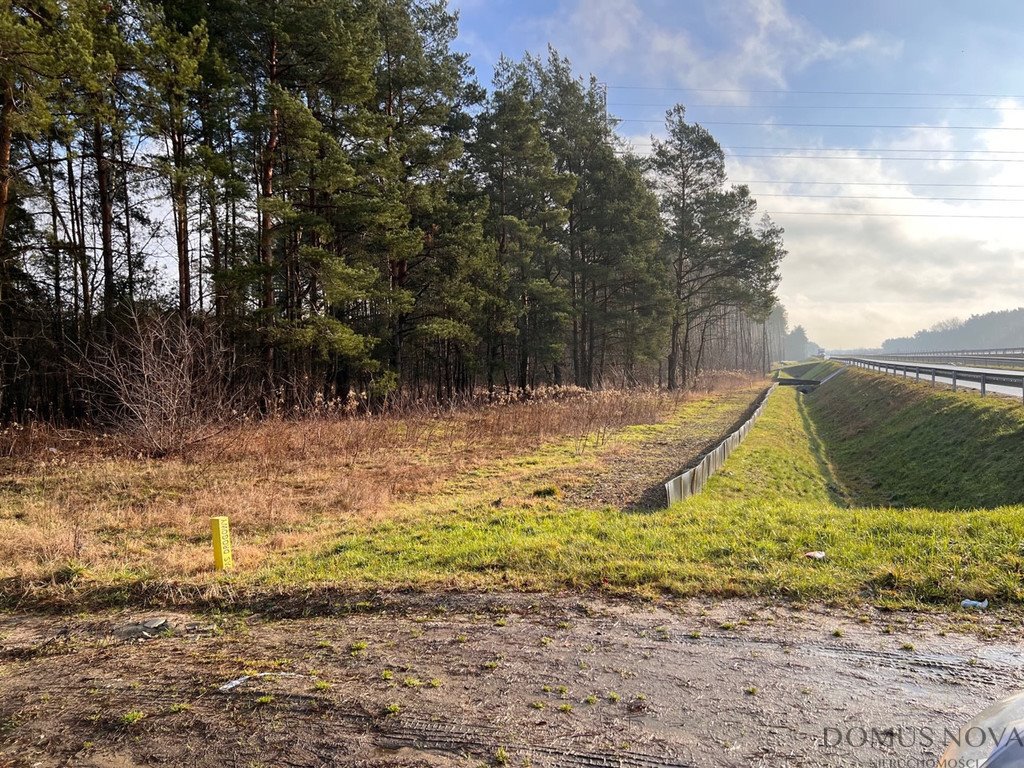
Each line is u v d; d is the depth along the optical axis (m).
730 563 6.01
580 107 33.44
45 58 11.04
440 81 24.73
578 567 6.05
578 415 20.92
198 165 16.28
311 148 17.94
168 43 15.06
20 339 17.89
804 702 3.45
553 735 3.19
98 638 5.11
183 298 17.67
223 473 12.20
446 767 2.94
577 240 34.09
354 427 16.77
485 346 33.81
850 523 7.11
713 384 46.94
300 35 18.38
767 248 38.03
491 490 11.18
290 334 18.36
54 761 3.17
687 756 2.95
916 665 3.87
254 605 5.73
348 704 3.62
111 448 13.77
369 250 23.75
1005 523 6.26
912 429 17.69
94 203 21.19
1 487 10.67
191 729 3.43
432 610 5.29
